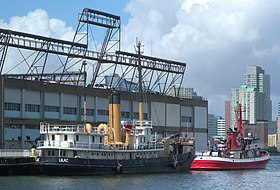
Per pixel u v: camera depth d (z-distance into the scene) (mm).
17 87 122250
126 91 149375
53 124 128625
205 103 180250
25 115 123625
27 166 95875
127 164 99750
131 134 104562
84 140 96438
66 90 132750
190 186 87312
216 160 122625
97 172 96250
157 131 158875
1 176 95188
